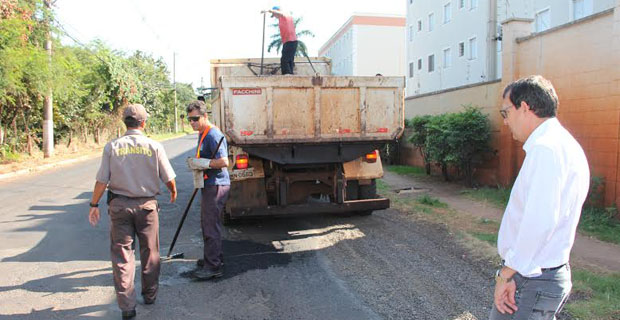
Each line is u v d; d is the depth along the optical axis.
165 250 5.79
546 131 2.06
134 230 3.96
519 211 2.08
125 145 3.82
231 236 6.39
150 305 4.05
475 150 9.95
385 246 5.76
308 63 8.67
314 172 6.51
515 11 21.17
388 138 6.28
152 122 39.12
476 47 24.59
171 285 4.54
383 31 50.94
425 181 11.56
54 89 15.78
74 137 22.41
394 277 4.65
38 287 4.52
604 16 6.91
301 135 5.96
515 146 9.25
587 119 7.31
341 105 6.08
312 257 5.38
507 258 2.07
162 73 49.66
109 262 5.31
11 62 12.99
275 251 5.65
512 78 9.16
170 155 20.39
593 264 4.94
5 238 6.39
